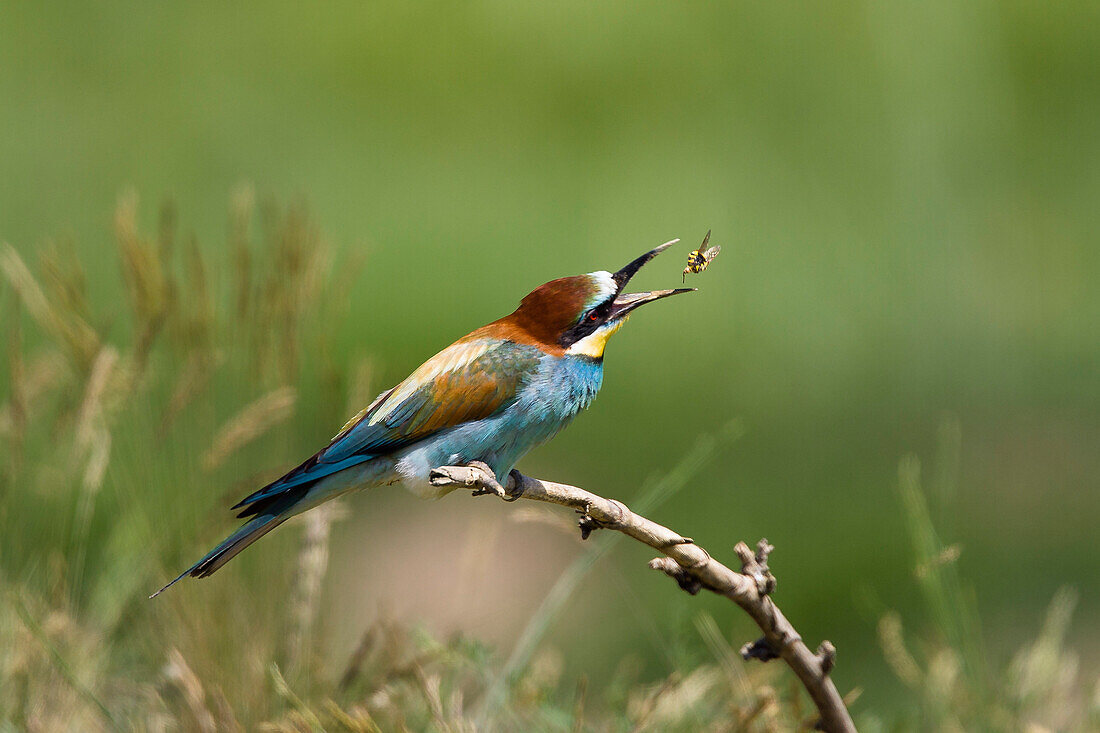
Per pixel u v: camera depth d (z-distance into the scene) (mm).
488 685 6199
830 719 4965
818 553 11617
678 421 14000
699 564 4594
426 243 15805
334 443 6039
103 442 7168
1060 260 16984
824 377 14867
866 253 16766
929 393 14641
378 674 6340
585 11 19781
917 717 6793
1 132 17141
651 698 6102
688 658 6559
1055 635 7520
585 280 6359
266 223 7859
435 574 10055
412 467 6098
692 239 16562
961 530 11859
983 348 15367
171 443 7488
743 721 5680
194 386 7242
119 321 12445
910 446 13758
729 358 14969
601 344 6332
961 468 13094
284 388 7059
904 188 17766
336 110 19016
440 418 6059
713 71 19266
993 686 6660
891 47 18859
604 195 17625
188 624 6551
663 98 19281
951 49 18922
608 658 9484
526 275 15875
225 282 9258
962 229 17359
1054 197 17953
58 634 6465
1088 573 11148
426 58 19547
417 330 14398
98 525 8023
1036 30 19094
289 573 6879
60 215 15719
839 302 15922
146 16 19812
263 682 6262
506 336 6262
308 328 7836
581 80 19344
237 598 6695
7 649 6473
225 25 19609
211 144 17859
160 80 18875
